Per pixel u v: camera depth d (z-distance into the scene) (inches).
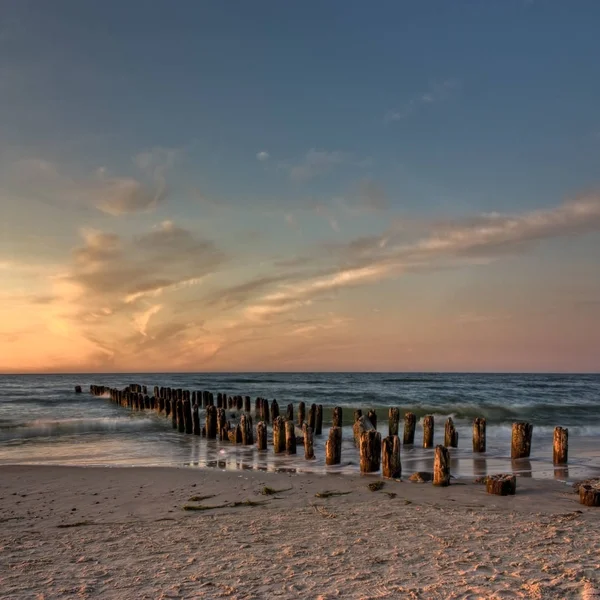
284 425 583.2
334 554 225.3
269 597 178.9
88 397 1763.0
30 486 396.8
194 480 415.2
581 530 262.2
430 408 1065.5
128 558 226.1
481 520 286.4
